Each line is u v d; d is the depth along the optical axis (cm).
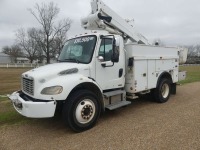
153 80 705
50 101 448
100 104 534
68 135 476
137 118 573
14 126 541
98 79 548
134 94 653
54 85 456
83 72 515
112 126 517
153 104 729
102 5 648
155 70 711
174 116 579
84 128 494
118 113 627
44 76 464
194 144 404
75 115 480
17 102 482
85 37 572
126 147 402
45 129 518
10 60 8625
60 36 4941
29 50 6562
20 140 458
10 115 630
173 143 410
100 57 532
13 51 8275
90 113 505
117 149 396
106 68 566
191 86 1146
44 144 434
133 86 628
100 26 638
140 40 808
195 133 455
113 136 456
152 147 397
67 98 480
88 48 548
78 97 482
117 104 582
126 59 633
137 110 655
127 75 638
